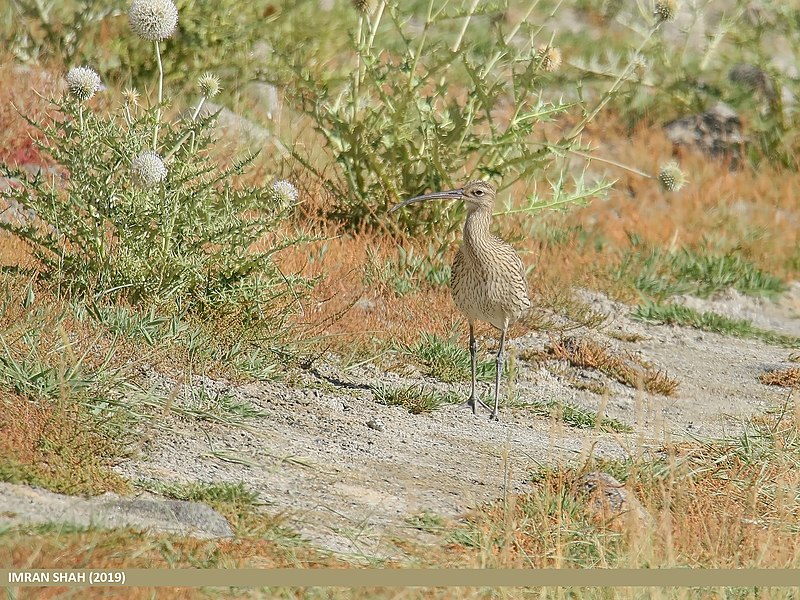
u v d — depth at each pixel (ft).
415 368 49.06
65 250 45.34
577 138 63.26
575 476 37.81
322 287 52.54
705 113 93.04
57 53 71.31
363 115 64.49
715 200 82.74
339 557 30.63
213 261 45.37
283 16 78.18
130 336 41.63
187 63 74.33
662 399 51.29
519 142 61.16
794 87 92.68
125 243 44.16
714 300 68.74
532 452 41.52
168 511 31.17
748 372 56.90
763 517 37.06
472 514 34.76
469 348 51.42
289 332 46.52
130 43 73.10
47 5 73.10
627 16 109.91
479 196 46.52
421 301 55.06
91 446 33.99
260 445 37.76
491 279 46.44
